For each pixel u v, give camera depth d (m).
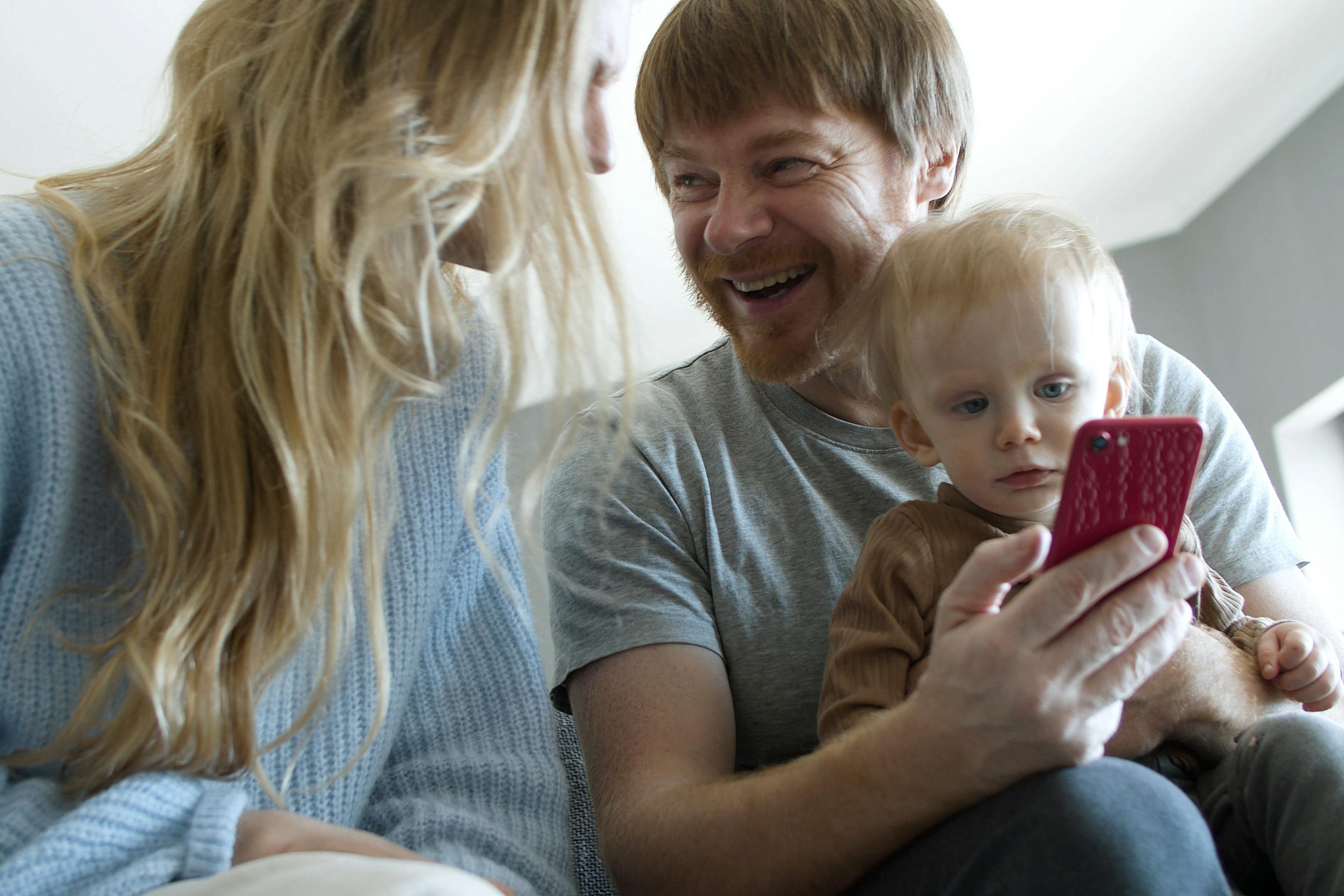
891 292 0.94
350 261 0.66
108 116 2.90
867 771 0.69
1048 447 0.85
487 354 0.90
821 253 1.05
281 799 0.67
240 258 0.67
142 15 2.60
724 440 1.08
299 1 0.73
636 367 0.82
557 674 1.00
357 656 0.77
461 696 0.89
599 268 0.74
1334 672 0.82
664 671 0.93
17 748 0.64
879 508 1.04
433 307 0.73
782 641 0.98
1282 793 0.68
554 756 0.89
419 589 0.82
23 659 0.64
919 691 0.68
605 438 0.83
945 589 0.85
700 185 1.09
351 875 0.47
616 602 0.97
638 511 1.03
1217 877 0.57
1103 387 0.87
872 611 0.87
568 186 0.73
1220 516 1.08
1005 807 0.61
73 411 0.65
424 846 0.74
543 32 0.70
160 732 0.62
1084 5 2.96
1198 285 4.27
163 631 0.63
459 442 0.86
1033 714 0.62
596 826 0.94
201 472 0.68
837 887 0.73
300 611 0.67
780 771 0.77
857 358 1.03
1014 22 3.00
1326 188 3.45
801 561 1.01
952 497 0.92
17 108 2.83
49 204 0.70
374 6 0.71
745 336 1.08
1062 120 3.53
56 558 0.65
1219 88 3.46
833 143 1.03
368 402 0.69
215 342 0.68
